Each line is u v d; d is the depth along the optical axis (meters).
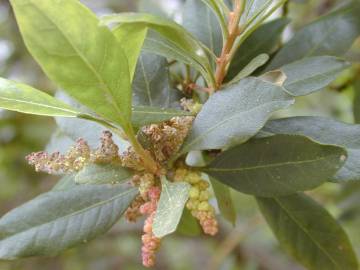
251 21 0.18
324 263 0.21
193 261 0.54
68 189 0.19
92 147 0.19
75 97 0.15
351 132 0.17
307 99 0.40
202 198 0.16
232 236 0.40
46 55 0.14
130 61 0.16
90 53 0.14
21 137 0.45
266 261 0.43
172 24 0.16
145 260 0.16
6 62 0.46
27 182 0.46
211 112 0.16
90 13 0.13
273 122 0.18
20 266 0.46
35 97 0.16
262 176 0.17
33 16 0.13
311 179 0.16
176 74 0.22
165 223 0.14
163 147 0.17
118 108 0.15
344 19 0.22
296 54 0.21
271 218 0.21
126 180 0.16
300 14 0.33
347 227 0.37
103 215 0.19
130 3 0.43
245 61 0.21
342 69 0.18
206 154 0.20
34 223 0.19
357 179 0.16
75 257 0.50
